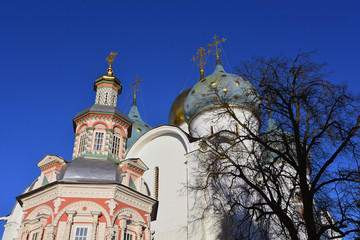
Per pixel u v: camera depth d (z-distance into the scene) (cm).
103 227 2105
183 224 2772
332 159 1575
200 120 3556
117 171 2384
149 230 2339
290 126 1706
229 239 2358
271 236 2242
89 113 2722
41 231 2089
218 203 2598
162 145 3403
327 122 1614
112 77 3117
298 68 1744
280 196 1631
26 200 2342
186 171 3027
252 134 1783
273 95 1769
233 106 3397
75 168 2316
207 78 3659
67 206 2144
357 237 1529
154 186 3231
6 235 2795
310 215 1509
